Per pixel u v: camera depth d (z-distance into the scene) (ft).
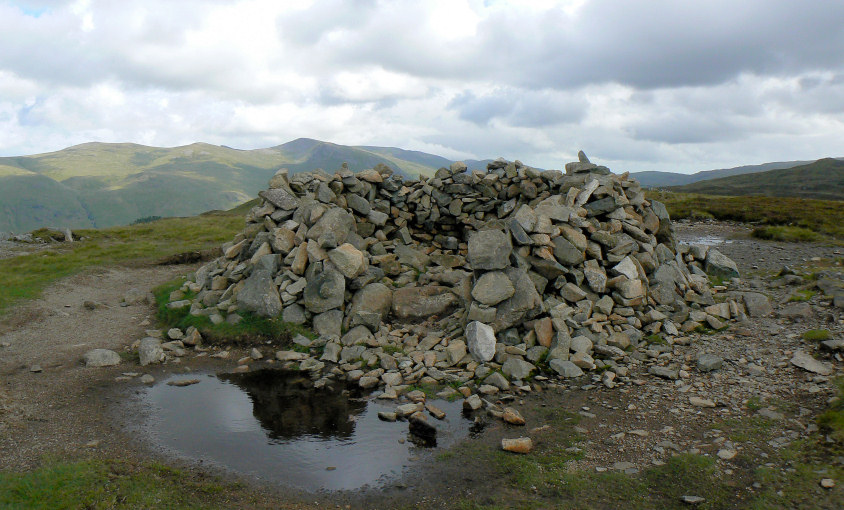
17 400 36.60
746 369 38.42
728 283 60.34
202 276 63.98
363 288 54.19
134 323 56.90
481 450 30.01
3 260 88.38
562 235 53.36
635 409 34.42
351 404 37.40
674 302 51.29
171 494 25.04
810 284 55.11
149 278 79.20
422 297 55.47
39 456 28.30
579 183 62.80
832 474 24.59
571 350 43.45
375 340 48.16
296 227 60.44
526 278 46.78
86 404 36.83
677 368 40.27
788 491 23.91
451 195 75.46
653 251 56.54
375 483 27.04
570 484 25.95
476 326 44.52
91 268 83.15
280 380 42.09
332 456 29.99
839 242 89.76
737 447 28.35
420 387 39.50
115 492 24.53
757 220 130.52
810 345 40.27
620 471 26.96
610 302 48.65
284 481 27.27
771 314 48.91
